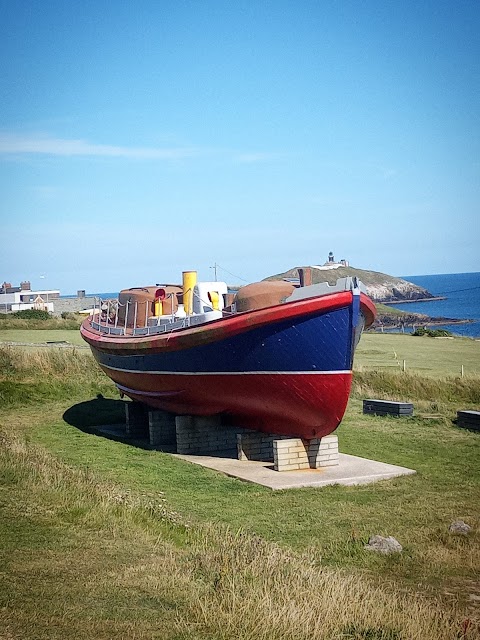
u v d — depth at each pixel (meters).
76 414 25.55
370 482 16.72
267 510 14.35
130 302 25.11
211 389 18.94
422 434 21.98
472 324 104.06
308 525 13.38
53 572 9.34
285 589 8.88
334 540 12.48
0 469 14.35
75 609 8.23
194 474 17.34
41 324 52.62
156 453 19.91
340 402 17.02
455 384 28.25
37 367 30.30
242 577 9.21
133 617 8.15
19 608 8.09
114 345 22.45
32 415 25.33
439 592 10.38
